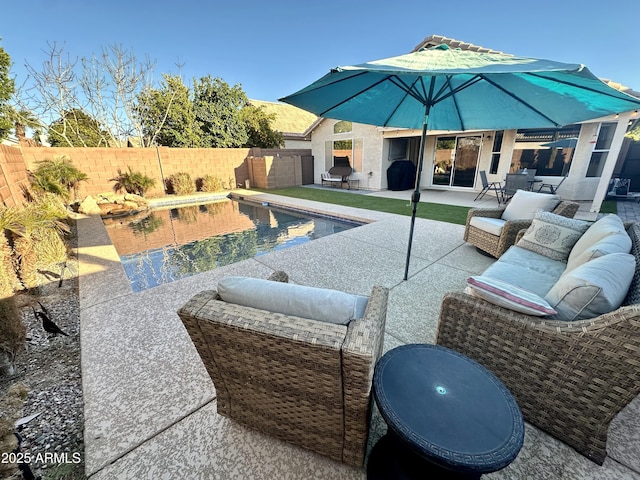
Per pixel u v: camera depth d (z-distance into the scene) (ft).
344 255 12.37
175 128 41.57
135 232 19.74
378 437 4.62
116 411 4.98
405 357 3.94
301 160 41.29
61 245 12.17
